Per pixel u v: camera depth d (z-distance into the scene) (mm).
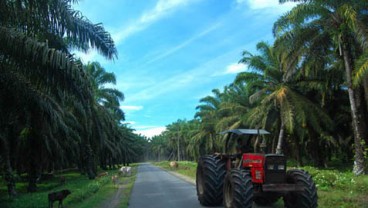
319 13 22141
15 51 11078
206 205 11836
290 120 28547
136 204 13188
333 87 30812
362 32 19578
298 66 24859
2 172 23109
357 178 16969
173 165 50625
